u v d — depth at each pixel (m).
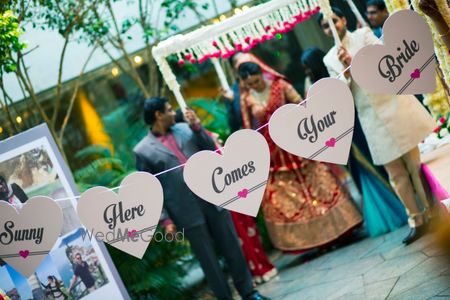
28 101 8.67
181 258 7.86
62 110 9.76
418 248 5.53
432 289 4.59
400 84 3.88
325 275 6.11
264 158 3.85
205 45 5.56
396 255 5.64
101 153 9.52
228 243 6.03
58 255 5.48
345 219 6.76
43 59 8.91
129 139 10.15
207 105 9.07
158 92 9.99
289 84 6.76
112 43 8.62
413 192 5.74
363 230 6.99
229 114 7.14
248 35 5.61
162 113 6.07
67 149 9.88
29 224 4.00
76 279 5.50
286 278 6.63
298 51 10.27
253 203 3.89
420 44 3.88
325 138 3.83
